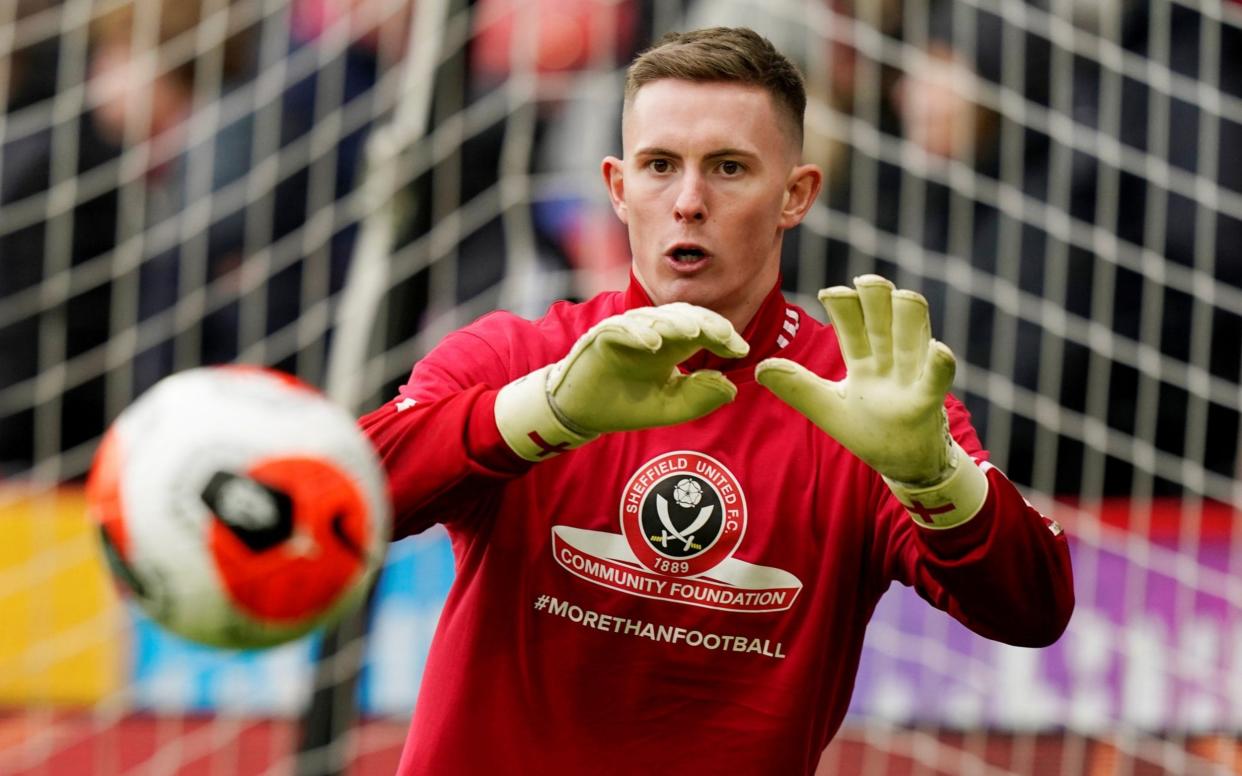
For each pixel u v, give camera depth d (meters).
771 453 8.41
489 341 8.73
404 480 7.66
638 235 8.45
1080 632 18.09
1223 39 19.00
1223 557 18.34
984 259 18.88
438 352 8.70
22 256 19.55
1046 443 18.70
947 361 7.14
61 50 19.83
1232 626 18.11
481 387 7.86
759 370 7.45
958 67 18.97
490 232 19.12
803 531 8.33
